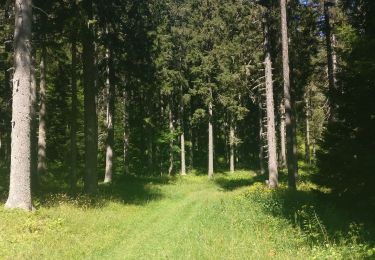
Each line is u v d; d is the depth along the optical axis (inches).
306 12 1026.1
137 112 1811.0
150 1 1245.1
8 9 741.9
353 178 542.6
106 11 774.5
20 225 462.0
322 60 1197.7
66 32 754.2
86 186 767.1
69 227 487.5
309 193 735.7
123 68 985.5
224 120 2016.5
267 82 1019.3
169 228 539.5
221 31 1573.6
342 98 573.6
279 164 1670.8
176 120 2018.9
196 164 2130.9
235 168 2066.9
